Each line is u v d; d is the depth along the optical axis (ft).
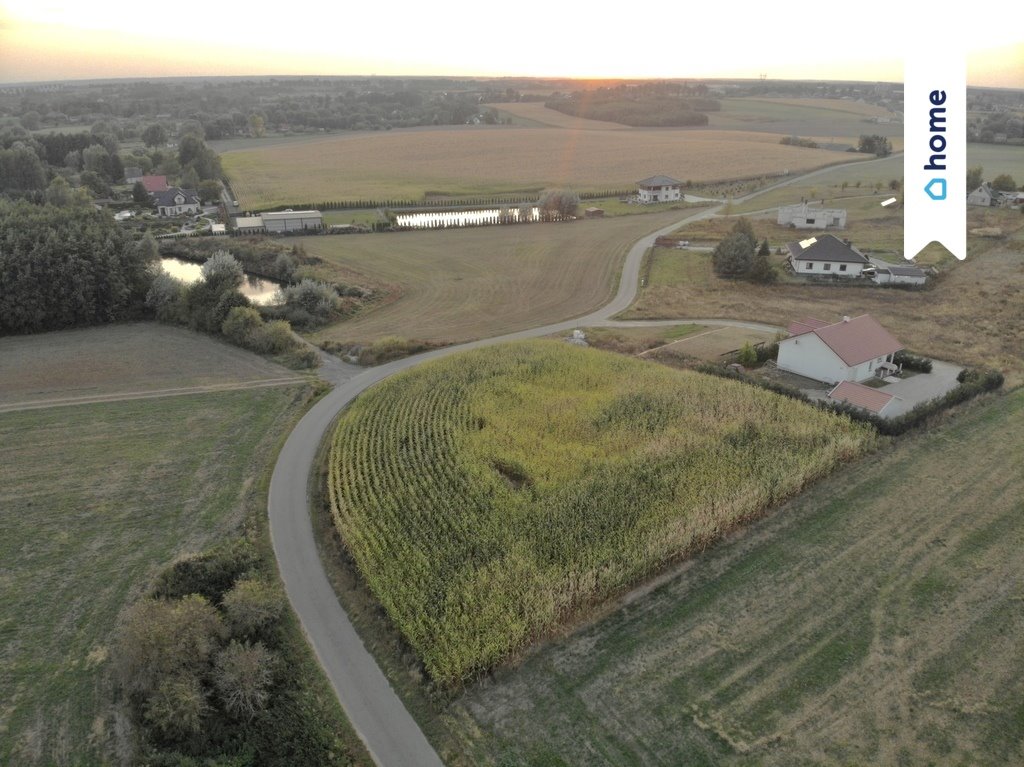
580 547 115.85
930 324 229.86
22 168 446.60
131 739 84.58
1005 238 340.39
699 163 614.34
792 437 148.25
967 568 111.04
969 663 92.84
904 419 153.38
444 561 113.70
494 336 230.68
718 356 205.57
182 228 386.52
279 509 133.49
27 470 146.72
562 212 416.05
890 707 86.58
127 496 137.28
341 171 586.86
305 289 253.85
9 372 200.13
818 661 93.86
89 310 239.09
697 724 84.99
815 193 479.41
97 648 98.58
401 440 154.71
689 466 138.92
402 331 236.84
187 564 112.88
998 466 139.54
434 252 343.05
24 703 89.56
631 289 282.36
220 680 89.86
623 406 166.71
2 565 116.67
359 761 81.82
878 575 110.11
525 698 89.76
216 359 210.38
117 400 181.57
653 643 97.91
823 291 271.90
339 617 105.09
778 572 111.75
